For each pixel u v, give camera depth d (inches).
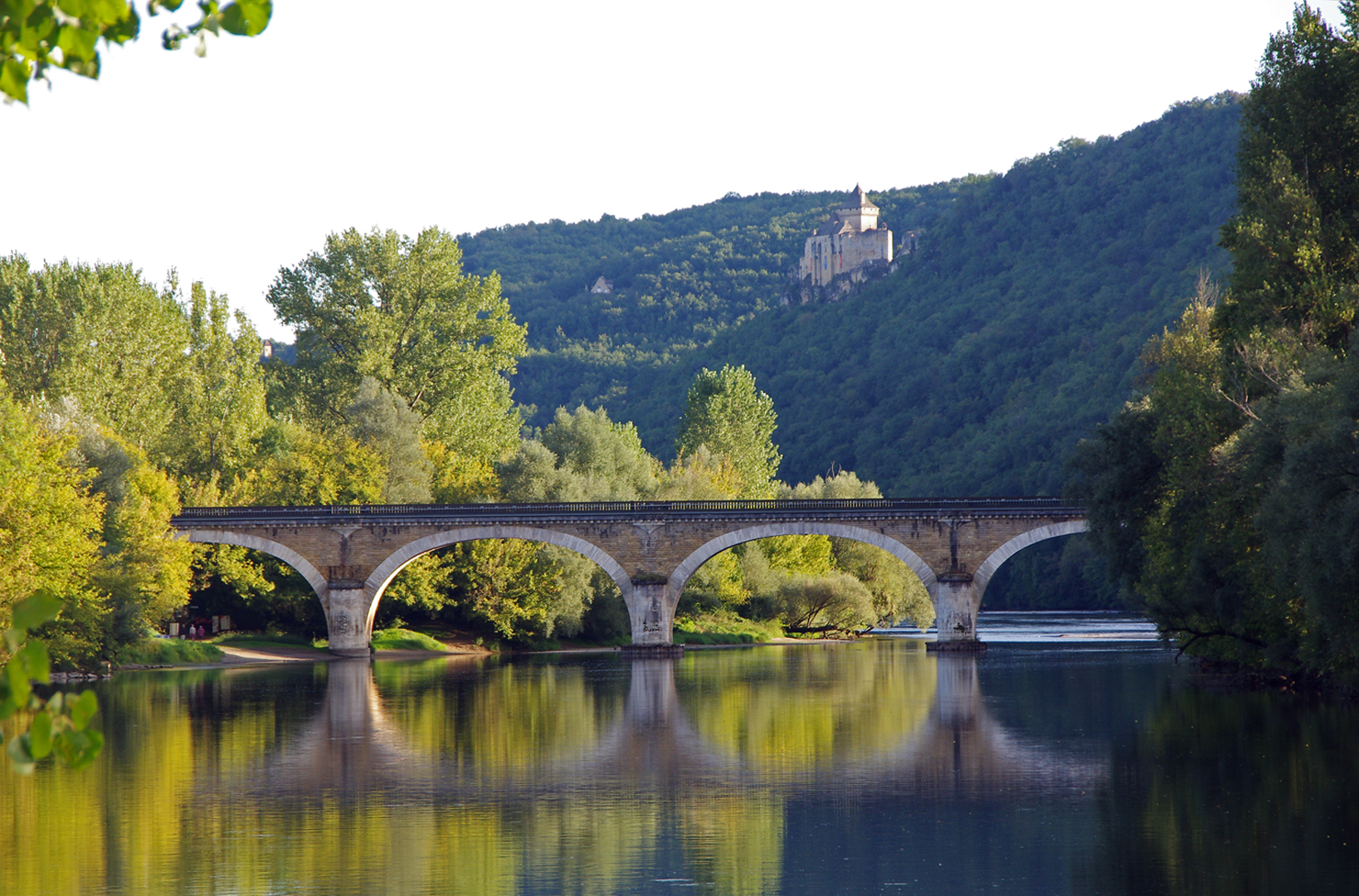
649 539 3280.0
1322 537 1515.7
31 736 264.1
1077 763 1464.1
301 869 1021.8
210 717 1972.2
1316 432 1542.8
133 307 3580.2
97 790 1360.7
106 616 2623.0
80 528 2449.6
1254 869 982.4
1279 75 2042.3
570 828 1164.5
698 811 1238.3
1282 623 2058.3
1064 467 2409.0
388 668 3006.9
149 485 3014.3
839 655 3380.9
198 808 1262.3
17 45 255.6
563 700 2214.6
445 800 1301.7
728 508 3297.2
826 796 1299.2
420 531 3272.6
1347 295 1847.9
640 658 3253.0
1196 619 2223.2
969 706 2046.0
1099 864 1007.0
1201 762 1439.5
